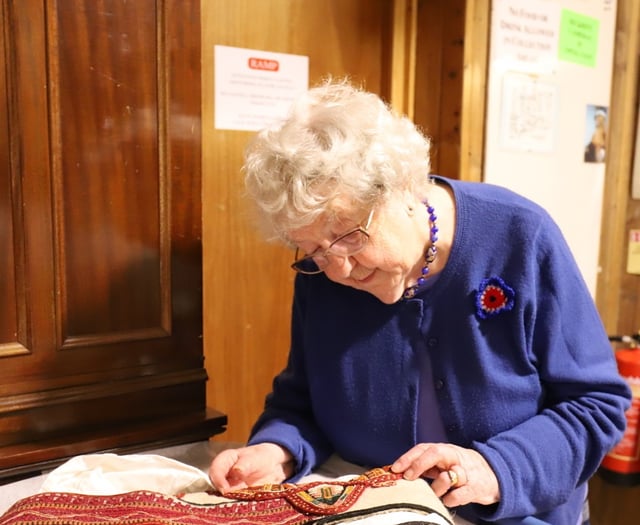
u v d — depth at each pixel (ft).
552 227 2.89
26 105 3.11
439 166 5.19
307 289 3.22
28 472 3.19
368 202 2.40
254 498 2.54
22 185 3.15
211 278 4.57
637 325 6.57
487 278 2.82
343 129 2.44
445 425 2.91
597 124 5.84
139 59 3.40
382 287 2.67
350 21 4.92
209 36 4.33
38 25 3.10
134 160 3.45
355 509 2.39
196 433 3.70
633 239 6.39
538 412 2.95
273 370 4.96
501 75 5.15
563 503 2.79
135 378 3.58
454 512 2.94
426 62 5.12
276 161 2.40
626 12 5.93
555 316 2.79
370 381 2.98
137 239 3.51
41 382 3.30
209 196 4.48
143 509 2.37
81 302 3.38
